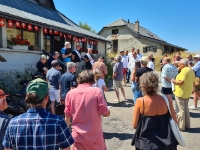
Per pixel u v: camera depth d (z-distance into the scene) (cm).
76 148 245
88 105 248
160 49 3103
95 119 250
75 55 898
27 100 173
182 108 486
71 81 450
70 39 1324
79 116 249
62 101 465
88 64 938
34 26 897
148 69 552
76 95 256
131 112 642
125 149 392
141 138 244
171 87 564
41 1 1427
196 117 597
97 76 508
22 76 762
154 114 242
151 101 245
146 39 3117
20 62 844
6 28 855
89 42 1391
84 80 269
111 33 3403
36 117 170
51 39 1205
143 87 252
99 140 253
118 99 765
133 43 3200
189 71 474
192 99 855
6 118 214
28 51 877
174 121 243
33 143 164
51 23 1011
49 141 166
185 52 2366
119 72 754
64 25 1222
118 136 455
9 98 482
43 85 178
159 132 239
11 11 831
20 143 164
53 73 521
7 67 784
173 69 557
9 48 796
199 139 440
